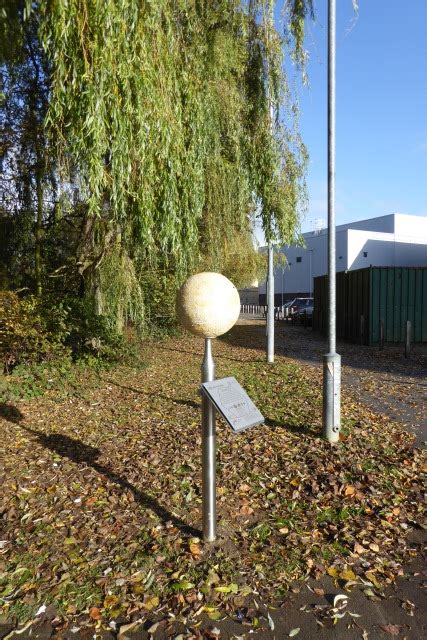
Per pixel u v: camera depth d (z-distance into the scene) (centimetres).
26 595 276
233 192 829
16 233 1027
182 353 1387
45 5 430
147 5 484
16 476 455
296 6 736
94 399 790
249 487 420
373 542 329
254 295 5969
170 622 253
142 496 406
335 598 269
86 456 510
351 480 431
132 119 501
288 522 358
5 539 341
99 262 920
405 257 4706
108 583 286
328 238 521
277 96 771
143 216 571
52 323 903
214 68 700
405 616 256
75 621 255
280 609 263
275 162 780
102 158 515
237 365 1142
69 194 818
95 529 352
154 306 1417
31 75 798
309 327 2552
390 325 1585
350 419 623
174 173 578
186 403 748
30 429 620
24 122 855
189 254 720
